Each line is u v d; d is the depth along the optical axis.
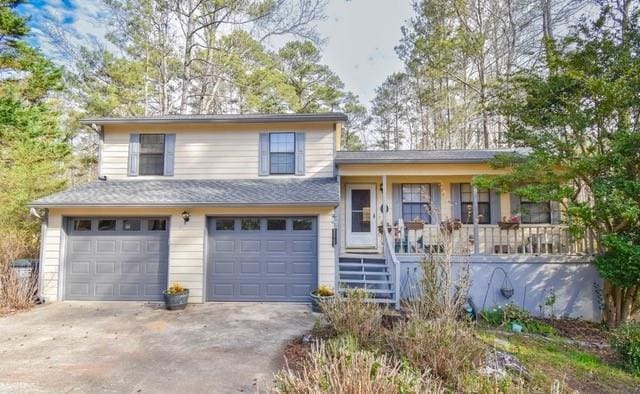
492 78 17.03
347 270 9.89
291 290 9.14
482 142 20.30
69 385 4.59
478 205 11.06
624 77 6.89
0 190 11.52
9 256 9.36
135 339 6.34
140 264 9.28
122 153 10.91
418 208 11.27
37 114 11.05
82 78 16.42
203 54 18.02
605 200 7.12
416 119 25.38
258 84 16.95
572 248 9.17
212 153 10.88
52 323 7.29
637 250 6.91
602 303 8.65
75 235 9.34
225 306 8.72
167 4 16.50
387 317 7.22
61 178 13.88
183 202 8.91
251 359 5.43
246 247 9.30
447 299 5.34
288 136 10.93
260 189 9.79
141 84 16.77
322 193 9.31
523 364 5.25
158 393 4.38
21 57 11.47
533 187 7.91
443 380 4.16
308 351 5.51
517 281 9.12
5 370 5.04
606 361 6.03
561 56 7.93
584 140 7.83
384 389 3.01
